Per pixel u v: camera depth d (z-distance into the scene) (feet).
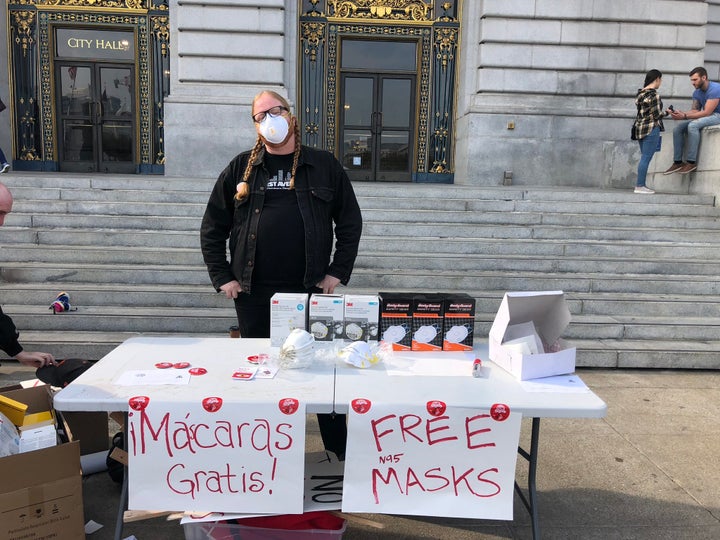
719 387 14.71
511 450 6.63
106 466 9.58
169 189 22.98
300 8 35.99
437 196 23.98
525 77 33.53
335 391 6.89
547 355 7.47
